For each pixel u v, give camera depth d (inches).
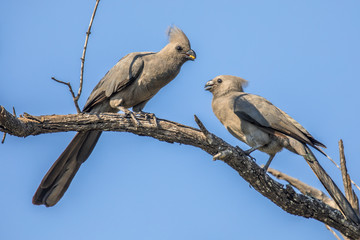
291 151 468.1
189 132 405.7
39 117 382.6
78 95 378.0
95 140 458.0
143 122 409.4
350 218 391.2
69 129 394.6
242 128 474.6
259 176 387.5
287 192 395.2
